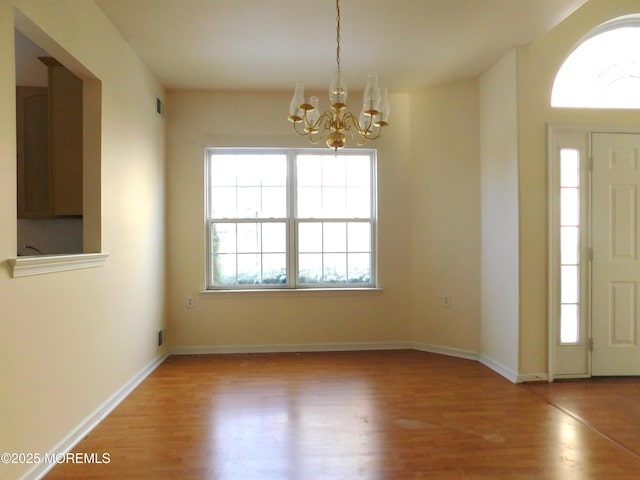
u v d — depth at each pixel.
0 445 1.52
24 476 1.65
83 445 2.04
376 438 2.10
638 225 3.00
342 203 3.89
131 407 2.51
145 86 3.13
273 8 2.36
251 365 3.34
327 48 2.88
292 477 1.76
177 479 1.75
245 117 3.72
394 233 3.81
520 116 2.88
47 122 2.70
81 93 2.61
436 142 3.65
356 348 3.80
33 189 2.67
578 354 2.98
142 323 3.03
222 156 3.82
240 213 3.83
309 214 3.86
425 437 2.11
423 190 3.73
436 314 3.68
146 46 2.82
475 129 3.46
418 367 3.26
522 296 2.89
